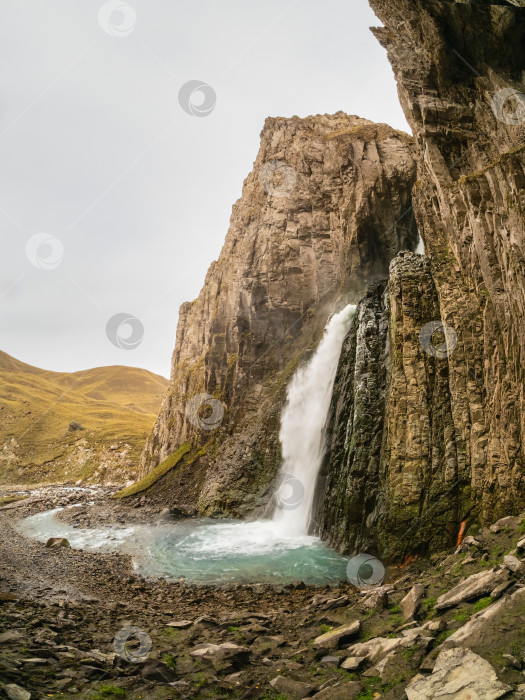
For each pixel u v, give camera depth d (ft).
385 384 62.18
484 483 44.96
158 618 36.01
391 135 119.24
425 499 48.98
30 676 21.45
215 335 131.85
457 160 59.41
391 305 61.57
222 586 48.34
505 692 17.04
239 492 94.22
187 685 23.22
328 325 95.30
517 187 44.16
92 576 52.60
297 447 89.81
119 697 21.13
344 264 109.60
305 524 75.97
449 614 26.03
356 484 58.75
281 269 117.91
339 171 119.55
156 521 90.53
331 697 20.65
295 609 37.70
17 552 65.57
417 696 18.58
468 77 59.98
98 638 29.22
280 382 105.70
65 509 111.65
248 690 22.81
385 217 109.09
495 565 30.07
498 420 44.60
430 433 51.47
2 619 30.09
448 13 55.21
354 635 27.61
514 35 52.34
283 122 142.20
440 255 58.54
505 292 45.96
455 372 51.44
